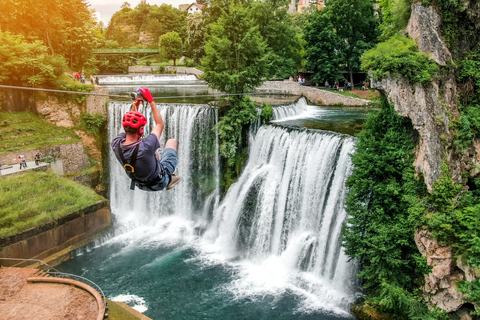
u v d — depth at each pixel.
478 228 16.28
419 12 18.19
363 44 44.97
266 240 27.94
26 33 46.91
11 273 22.47
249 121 30.98
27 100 36.97
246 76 29.75
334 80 49.56
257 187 29.03
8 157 32.56
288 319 20.72
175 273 25.97
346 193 23.19
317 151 25.34
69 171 36.78
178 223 34.12
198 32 73.62
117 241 31.30
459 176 18.02
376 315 19.78
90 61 59.75
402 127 19.47
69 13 53.69
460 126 18.02
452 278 17.44
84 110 39.06
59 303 19.23
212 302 22.52
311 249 24.98
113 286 24.41
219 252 29.11
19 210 27.48
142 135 4.86
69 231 28.95
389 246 18.23
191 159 34.09
